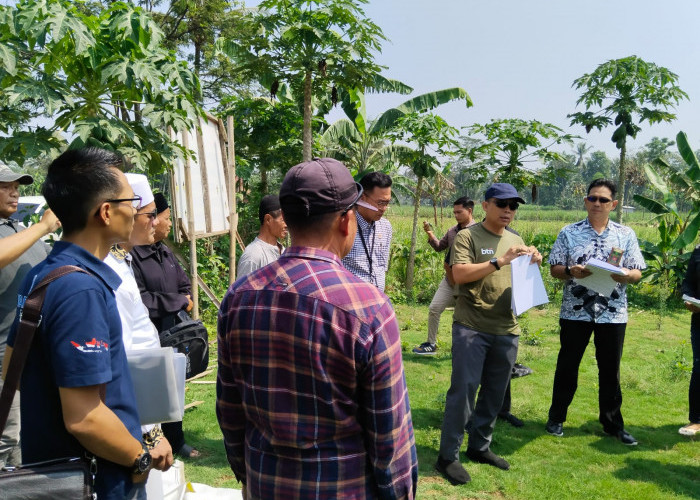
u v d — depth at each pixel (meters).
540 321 8.64
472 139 10.73
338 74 8.62
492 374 3.68
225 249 9.07
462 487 3.49
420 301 10.20
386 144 13.23
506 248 3.60
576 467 3.79
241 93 18.86
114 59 4.51
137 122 4.96
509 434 4.35
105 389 1.52
